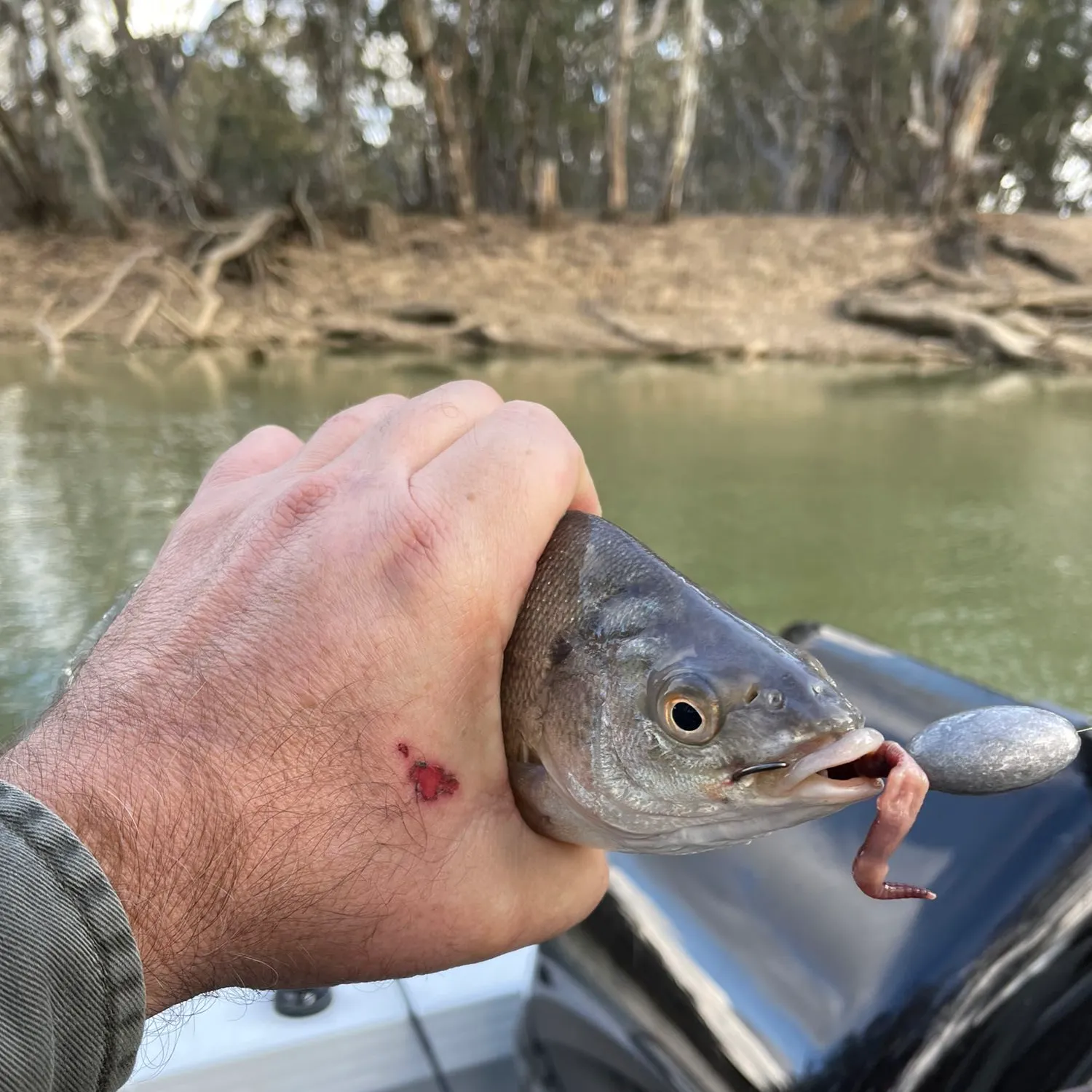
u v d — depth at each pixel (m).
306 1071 0.28
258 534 0.20
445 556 0.20
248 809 0.18
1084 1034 0.22
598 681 0.22
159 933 0.17
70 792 0.17
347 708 0.19
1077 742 0.21
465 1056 0.28
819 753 0.20
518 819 0.21
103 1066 0.15
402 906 0.19
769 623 0.73
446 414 0.22
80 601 0.76
